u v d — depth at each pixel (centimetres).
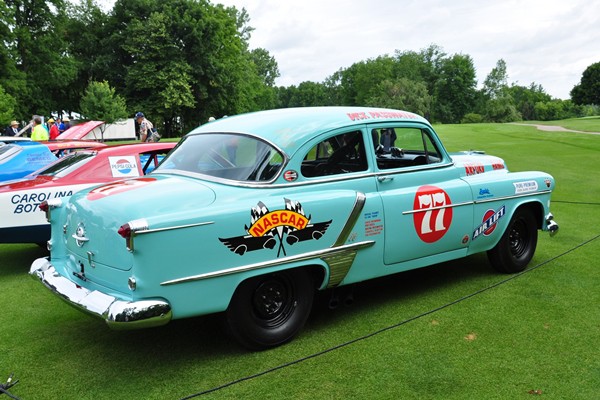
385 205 408
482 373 325
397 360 344
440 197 446
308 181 376
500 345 363
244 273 334
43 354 369
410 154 460
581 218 791
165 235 302
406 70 10400
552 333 381
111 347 379
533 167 1341
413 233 427
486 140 2302
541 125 3947
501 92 11069
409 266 436
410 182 438
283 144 370
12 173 741
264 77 8988
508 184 503
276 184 359
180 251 308
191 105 4722
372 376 323
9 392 315
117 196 333
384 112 446
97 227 326
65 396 311
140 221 295
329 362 343
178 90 4600
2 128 3034
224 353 363
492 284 496
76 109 5203
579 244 638
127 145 655
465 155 571
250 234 333
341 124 401
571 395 298
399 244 420
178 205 319
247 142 376
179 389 315
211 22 4828
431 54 10775
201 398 304
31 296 502
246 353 362
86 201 347
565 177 1185
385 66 10269
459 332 386
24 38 4184
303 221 358
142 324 297
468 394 301
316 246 367
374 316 423
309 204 362
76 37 5094
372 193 409
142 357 361
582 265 551
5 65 3912
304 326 406
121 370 342
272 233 343
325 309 443
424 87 9231
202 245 315
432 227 440
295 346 370
